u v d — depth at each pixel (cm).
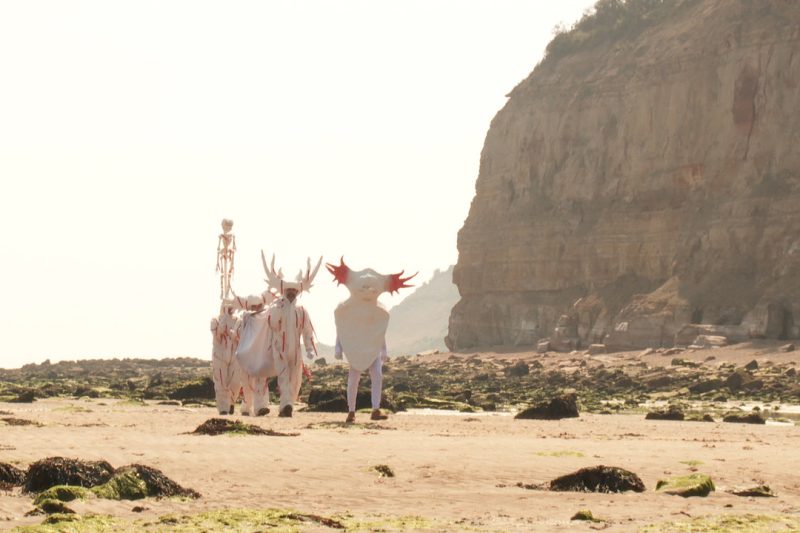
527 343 10481
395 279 3312
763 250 8544
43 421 2928
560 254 10494
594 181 10500
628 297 9531
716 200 9206
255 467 1912
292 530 1288
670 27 10738
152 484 1583
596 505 1564
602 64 11175
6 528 1296
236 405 3947
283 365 3384
